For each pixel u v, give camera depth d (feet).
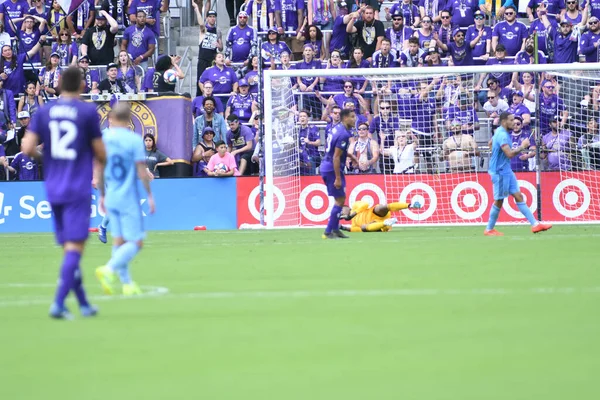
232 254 154.71
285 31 292.61
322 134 259.19
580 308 84.12
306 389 55.16
